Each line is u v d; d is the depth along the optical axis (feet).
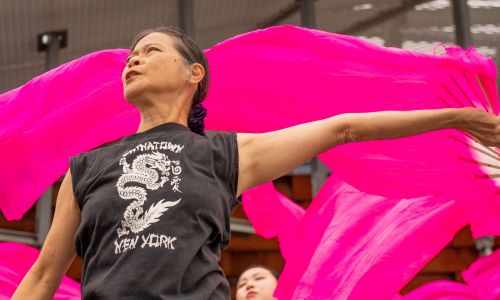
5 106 11.14
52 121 11.30
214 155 7.16
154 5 26.55
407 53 10.31
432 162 10.77
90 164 7.32
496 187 10.94
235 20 27.55
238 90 11.14
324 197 12.75
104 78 11.22
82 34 26.35
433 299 13.12
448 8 27.55
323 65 10.64
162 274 6.46
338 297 12.10
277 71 10.86
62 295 12.30
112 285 6.45
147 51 7.80
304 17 27.43
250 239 25.95
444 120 7.55
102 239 6.79
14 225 24.80
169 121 7.61
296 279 12.40
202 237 6.74
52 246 7.46
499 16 27.55
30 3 25.49
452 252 25.76
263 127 11.32
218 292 6.73
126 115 11.50
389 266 12.07
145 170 6.97
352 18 27.81
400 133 7.52
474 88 10.53
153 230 6.64
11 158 11.31
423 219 12.19
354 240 12.37
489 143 7.80
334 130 7.43
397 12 27.66
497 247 25.26
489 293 12.84
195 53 7.98
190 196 6.81
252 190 14.42
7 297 11.80
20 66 26.30
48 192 24.38
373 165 10.75
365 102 10.72
